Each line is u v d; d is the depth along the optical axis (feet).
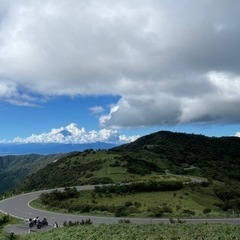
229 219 174.60
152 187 339.16
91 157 546.26
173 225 134.00
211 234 108.88
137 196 310.65
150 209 230.48
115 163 480.64
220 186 399.03
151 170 492.13
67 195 292.40
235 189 400.26
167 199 301.22
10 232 150.82
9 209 230.48
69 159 565.53
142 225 135.95
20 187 522.47
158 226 131.34
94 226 136.56
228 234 110.63
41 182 494.59
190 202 297.53
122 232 117.29
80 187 349.41
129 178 400.47
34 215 202.59
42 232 138.62
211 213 216.74
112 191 317.22
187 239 102.06
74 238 115.75
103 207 226.38
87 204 240.94
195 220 172.04
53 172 518.37
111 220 176.55
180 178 431.84
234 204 325.83
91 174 432.66
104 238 110.22
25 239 132.05
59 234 126.21
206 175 549.54
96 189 317.42
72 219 183.32
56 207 238.68
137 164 498.69
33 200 281.13
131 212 211.00
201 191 365.20
